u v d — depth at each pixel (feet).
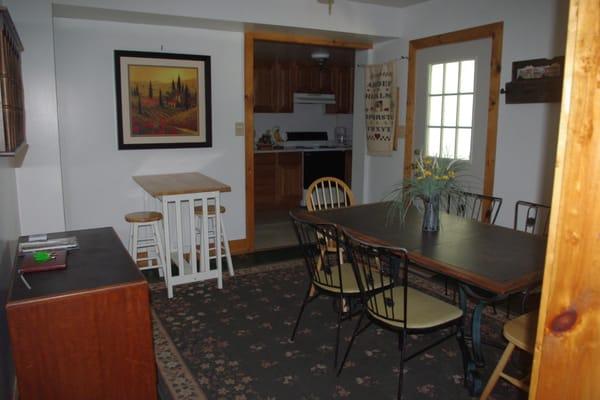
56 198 11.16
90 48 12.59
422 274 12.07
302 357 8.63
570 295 3.18
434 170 8.55
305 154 22.41
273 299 11.28
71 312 5.49
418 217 9.71
